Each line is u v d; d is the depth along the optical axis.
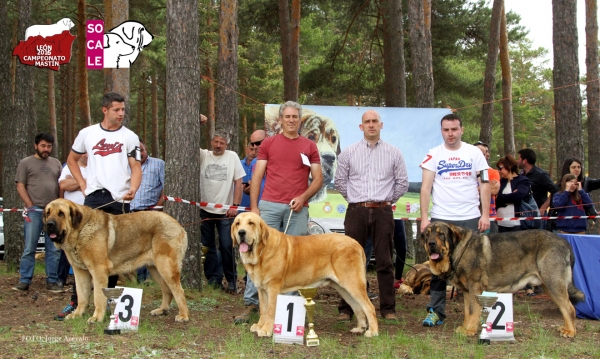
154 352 4.85
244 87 30.94
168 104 8.18
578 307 7.02
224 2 11.89
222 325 6.13
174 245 6.21
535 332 6.04
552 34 11.89
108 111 6.34
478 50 21.97
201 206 8.43
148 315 6.52
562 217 8.39
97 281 5.91
